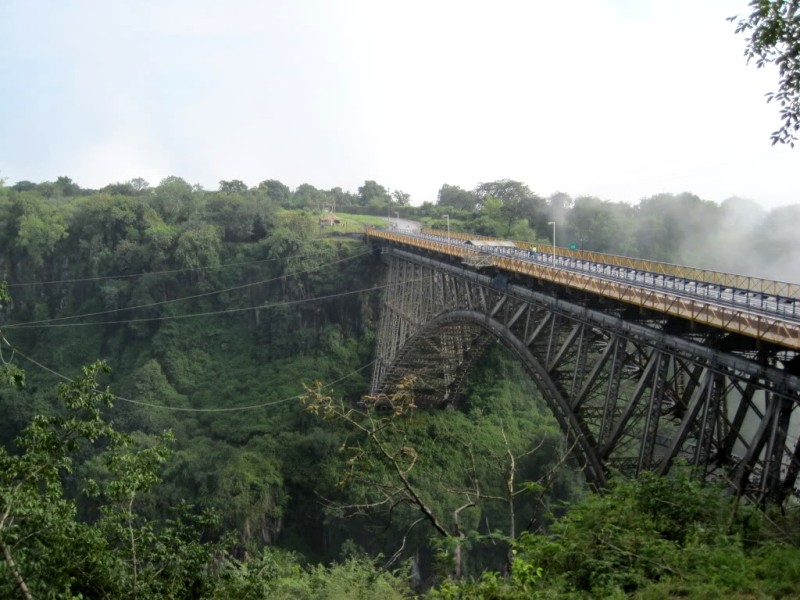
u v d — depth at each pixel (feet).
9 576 30.73
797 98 41.52
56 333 252.21
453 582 37.76
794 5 39.88
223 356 233.96
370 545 138.82
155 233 250.78
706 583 32.12
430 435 161.68
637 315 75.87
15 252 269.23
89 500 148.15
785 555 34.22
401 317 178.50
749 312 58.65
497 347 199.62
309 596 49.14
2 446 36.91
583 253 153.89
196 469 153.79
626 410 69.92
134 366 233.76
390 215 390.01
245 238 265.54
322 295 232.32
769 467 49.65
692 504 44.32
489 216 298.35
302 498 158.81
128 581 37.63
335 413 45.19
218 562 46.47
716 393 58.44
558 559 39.01
